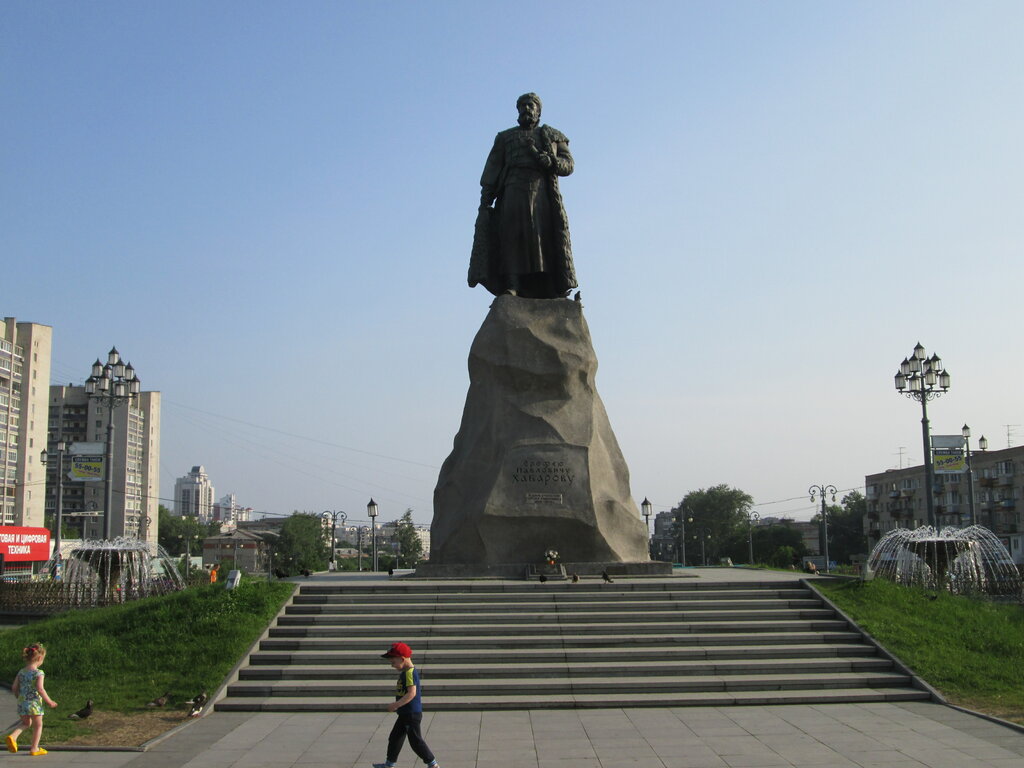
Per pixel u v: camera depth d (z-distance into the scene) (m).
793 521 133.00
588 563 22.83
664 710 14.26
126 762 11.37
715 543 111.44
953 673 15.69
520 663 15.98
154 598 19.95
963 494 76.19
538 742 12.27
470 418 25.06
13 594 25.80
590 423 24.20
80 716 13.75
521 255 26.14
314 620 17.84
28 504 71.88
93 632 18.17
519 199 26.28
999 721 13.27
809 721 13.47
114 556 27.58
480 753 11.71
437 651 16.30
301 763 11.32
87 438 88.81
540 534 23.06
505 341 24.56
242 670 15.74
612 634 17.14
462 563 22.98
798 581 20.02
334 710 14.35
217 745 12.22
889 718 13.66
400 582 20.66
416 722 10.45
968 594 23.75
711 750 11.78
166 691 15.12
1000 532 72.00
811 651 16.59
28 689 11.82
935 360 29.59
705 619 17.98
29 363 73.38
